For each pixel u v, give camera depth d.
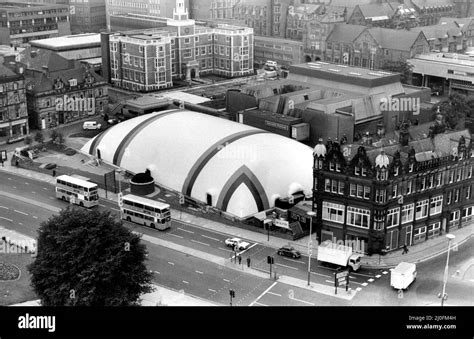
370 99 189.75
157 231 139.00
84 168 175.88
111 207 151.88
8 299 107.25
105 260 99.25
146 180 158.62
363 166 125.25
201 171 153.00
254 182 145.50
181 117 176.25
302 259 126.75
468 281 117.31
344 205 129.00
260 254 128.62
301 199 148.38
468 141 139.00
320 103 181.75
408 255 128.00
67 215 104.56
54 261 99.81
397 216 127.94
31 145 195.00
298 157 155.62
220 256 127.69
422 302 109.12
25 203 153.12
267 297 111.19
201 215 147.12
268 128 184.38
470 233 138.75
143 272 104.06
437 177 132.75
